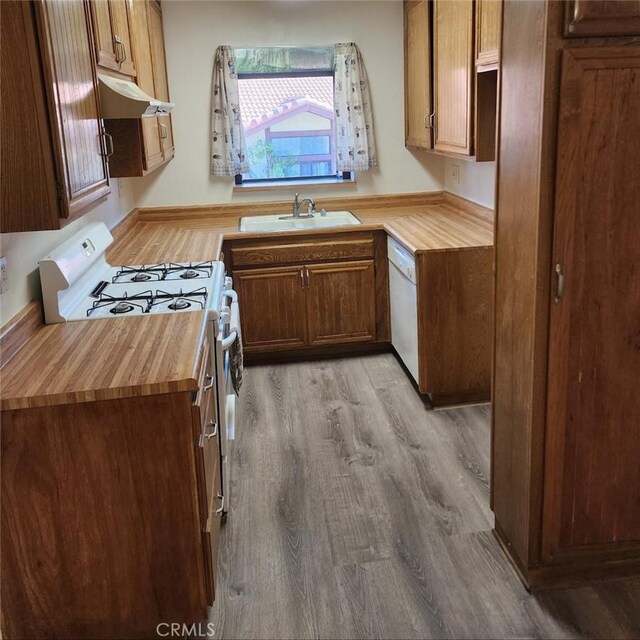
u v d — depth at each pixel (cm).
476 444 298
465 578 211
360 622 194
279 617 197
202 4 401
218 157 419
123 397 161
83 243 251
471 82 305
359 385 370
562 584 206
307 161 445
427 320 326
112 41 247
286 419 330
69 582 175
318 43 415
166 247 342
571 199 170
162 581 178
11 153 163
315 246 390
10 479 164
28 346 190
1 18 155
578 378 186
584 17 156
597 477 196
